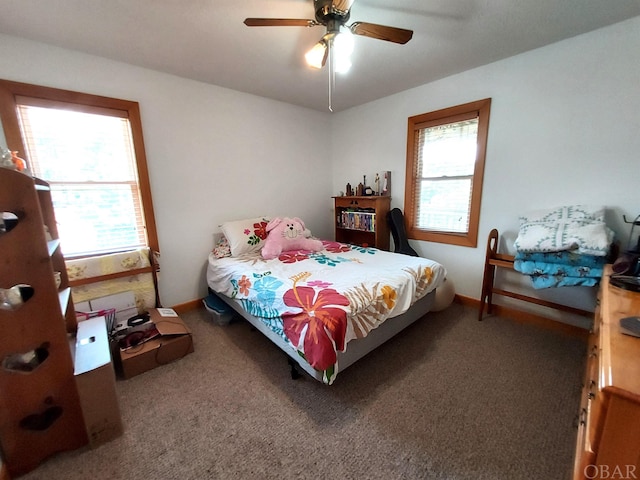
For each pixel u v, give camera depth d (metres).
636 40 1.76
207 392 1.68
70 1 1.48
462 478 1.16
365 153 3.53
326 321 1.47
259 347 2.17
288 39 1.91
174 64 2.29
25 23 1.69
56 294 1.20
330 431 1.39
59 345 1.22
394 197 3.31
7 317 1.12
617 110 1.88
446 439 1.34
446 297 2.54
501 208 2.49
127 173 2.39
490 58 2.27
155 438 1.37
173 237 2.68
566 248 1.88
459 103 2.59
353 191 3.71
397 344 2.17
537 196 2.28
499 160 2.44
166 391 1.69
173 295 2.75
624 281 1.31
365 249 2.89
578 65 1.97
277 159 3.36
